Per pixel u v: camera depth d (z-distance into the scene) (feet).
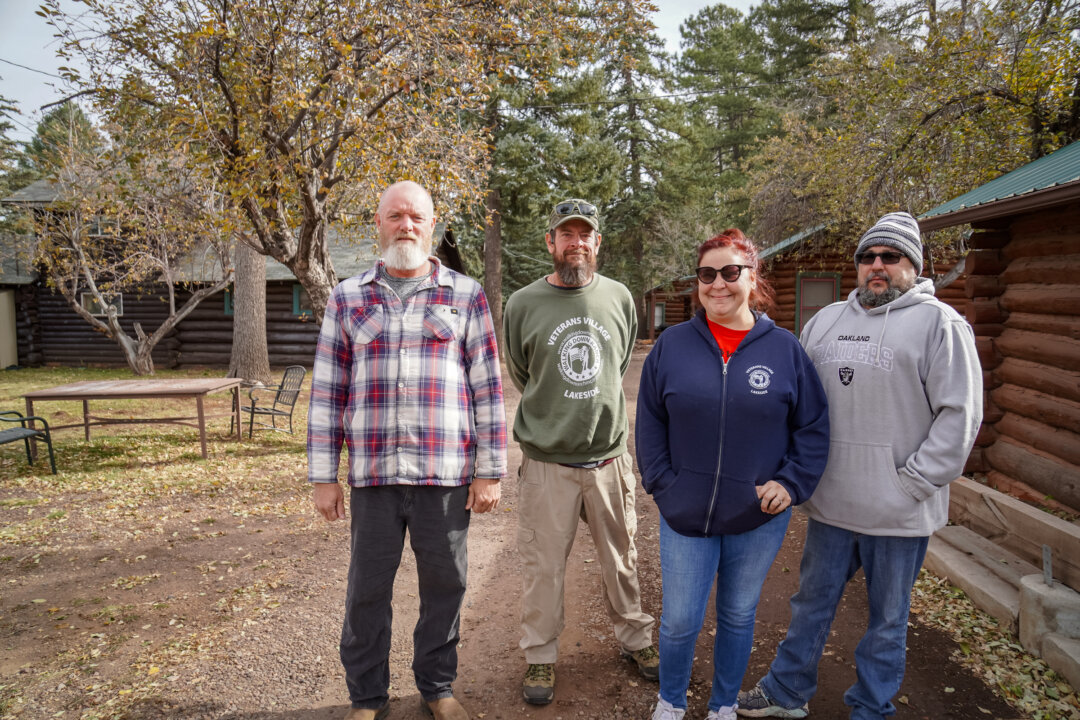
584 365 8.67
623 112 92.53
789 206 44.52
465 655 10.21
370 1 21.04
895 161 29.32
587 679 9.36
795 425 7.36
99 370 56.34
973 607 10.76
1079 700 8.36
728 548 7.51
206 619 11.53
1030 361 14.71
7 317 58.44
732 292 7.29
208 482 21.09
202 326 57.88
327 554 14.75
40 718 8.61
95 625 11.32
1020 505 11.40
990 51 26.48
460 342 8.12
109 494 19.76
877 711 7.43
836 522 7.50
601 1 28.89
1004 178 16.94
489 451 8.16
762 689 8.37
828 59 42.29
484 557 14.51
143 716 8.64
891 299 7.48
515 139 63.36
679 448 7.39
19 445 26.73
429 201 8.13
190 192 32.27
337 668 9.87
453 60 24.57
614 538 9.15
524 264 86.53
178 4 20.80
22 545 15.39
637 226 93.30
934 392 7.03
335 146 22.84
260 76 20.45
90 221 48.11
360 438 7.75
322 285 25.73
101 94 22.36
